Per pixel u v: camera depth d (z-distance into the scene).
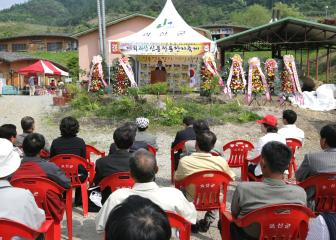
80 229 5.12
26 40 54.31
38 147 4.28
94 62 16.27
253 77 15.67
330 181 4.12
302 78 20.17
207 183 4.52
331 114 15.02
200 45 16.83
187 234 3.45
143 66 19.91
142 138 6.58
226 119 13.50
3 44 54.31
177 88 19.80
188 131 6.79
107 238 1.58
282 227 3.26
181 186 4.71
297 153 10.31
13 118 14.82
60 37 54.47
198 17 95.38
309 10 88.38
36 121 14.11
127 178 4.55
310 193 4.19
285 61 16.09
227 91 15.90
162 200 3.31
